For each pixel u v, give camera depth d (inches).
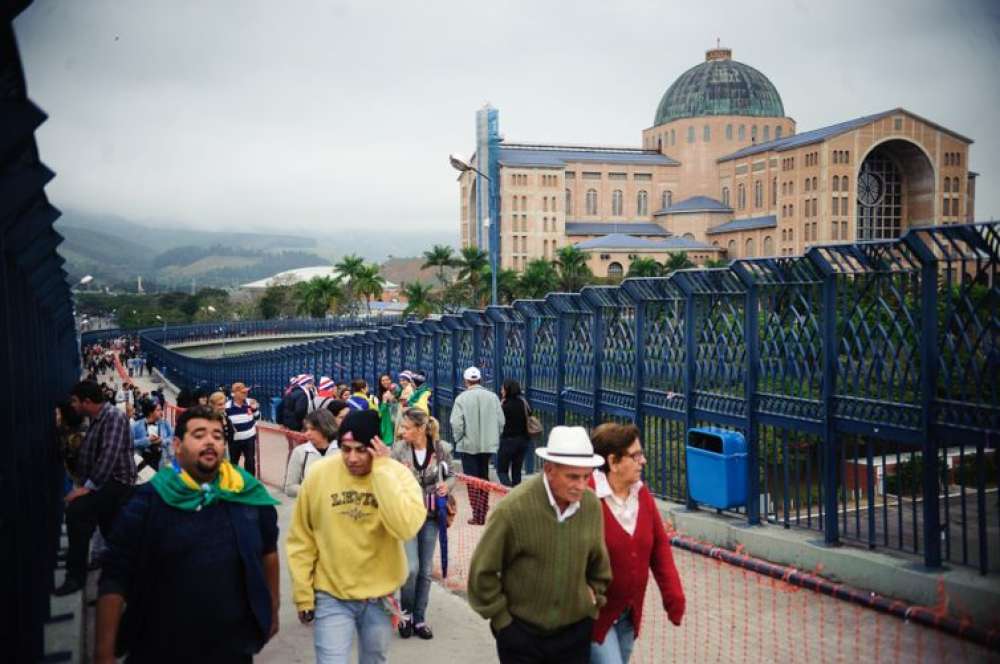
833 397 323.0
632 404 451.2
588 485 184.7
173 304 5944.9
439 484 277.1
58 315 509.7
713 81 6712.6
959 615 260.8
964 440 273.3
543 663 173.0
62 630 259.0
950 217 5162.4
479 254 4205.2
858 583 296.8
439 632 282.5
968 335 277.1
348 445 192.1
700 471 376.2
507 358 610.9
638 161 6451.8
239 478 165.6
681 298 410.0
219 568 158.6
